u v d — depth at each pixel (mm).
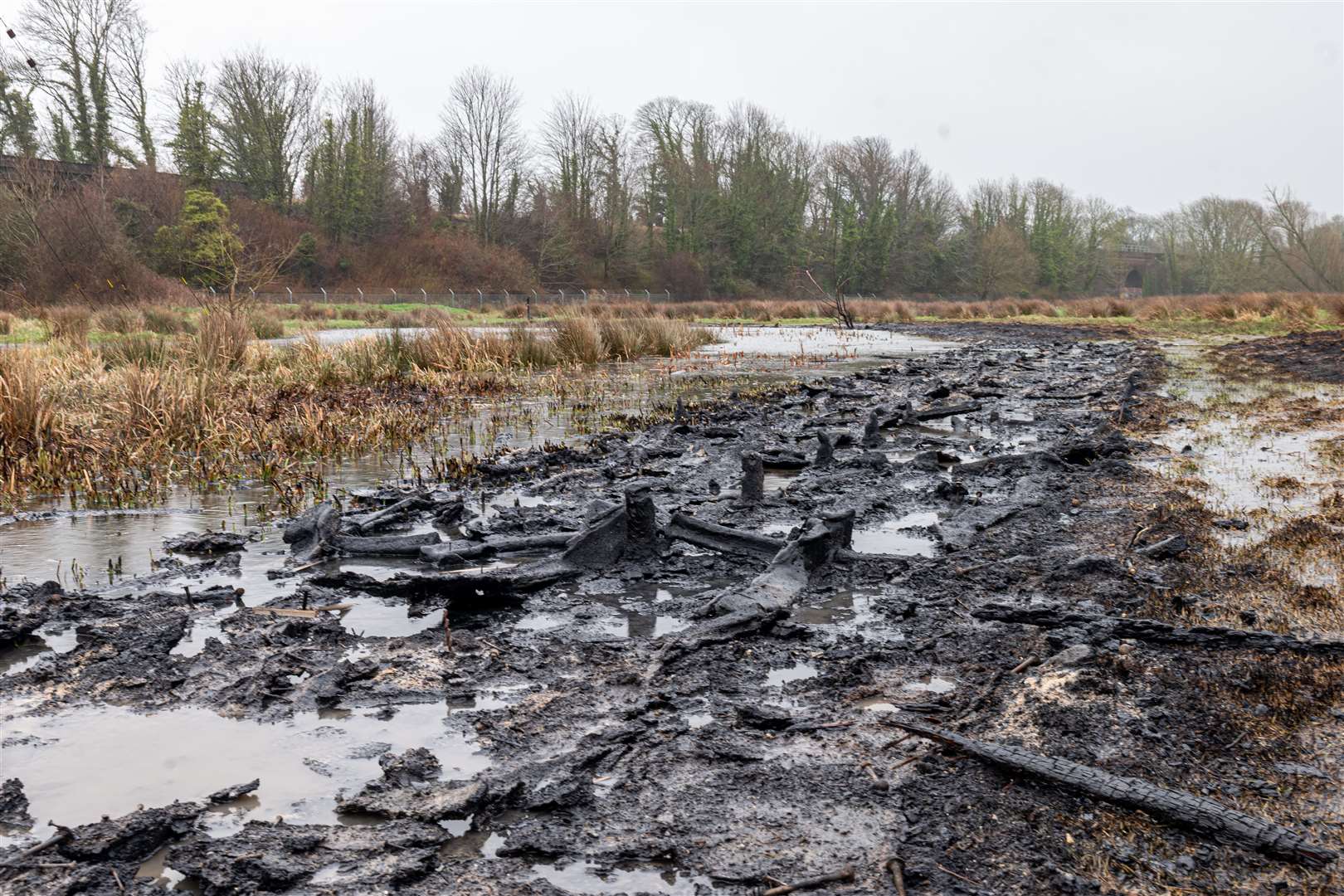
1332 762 2770
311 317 38406
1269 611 4035
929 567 4785
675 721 3123
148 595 4438
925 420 10820
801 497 6492
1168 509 5895
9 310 28844
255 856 2346
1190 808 2459
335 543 5258
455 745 2980
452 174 73938
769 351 22812
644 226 80688
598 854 2371
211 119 59500
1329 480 6723
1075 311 45469
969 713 3150
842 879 2258
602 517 5137
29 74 47906
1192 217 97500
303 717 3195
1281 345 21219
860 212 83062
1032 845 2398
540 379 15422
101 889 2270
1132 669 3449
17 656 3764
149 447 8430
